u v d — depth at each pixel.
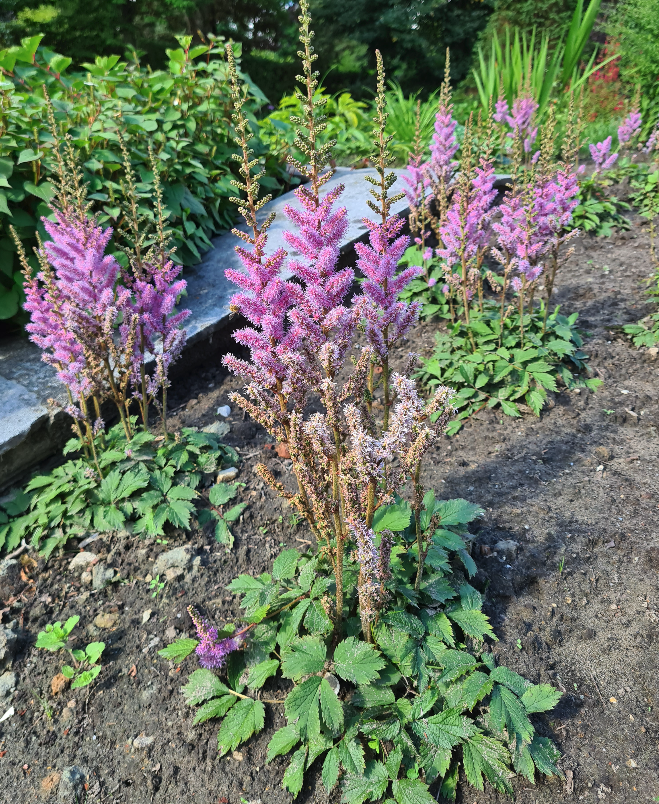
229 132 6.39
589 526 3.03
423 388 4.25
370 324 2.56
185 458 3.55
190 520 3.32
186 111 5.92
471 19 18.53
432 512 2.79
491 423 3.91
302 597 2.64
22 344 4.62
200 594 2.96
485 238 4.32
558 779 2.13
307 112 2.19
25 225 4.47
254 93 6.90
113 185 4.70
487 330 4.22
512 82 9.77
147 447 3.62
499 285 4.32
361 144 9.22
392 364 4.51
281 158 6.96
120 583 3.07
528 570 2.83
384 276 2.65
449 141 4.96
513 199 4.08
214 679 2.52
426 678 2.30
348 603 2.54
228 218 6.31
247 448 3.88
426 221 5.21
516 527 3.06
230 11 18.38
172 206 5.27
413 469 2.14
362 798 2.09
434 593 2.51
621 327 4.67
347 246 5.56
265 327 2.28
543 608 2.67
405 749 2.20
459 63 18.86
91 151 4.90
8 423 3.69
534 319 4.45
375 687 2.32
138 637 2.82
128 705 2.57
